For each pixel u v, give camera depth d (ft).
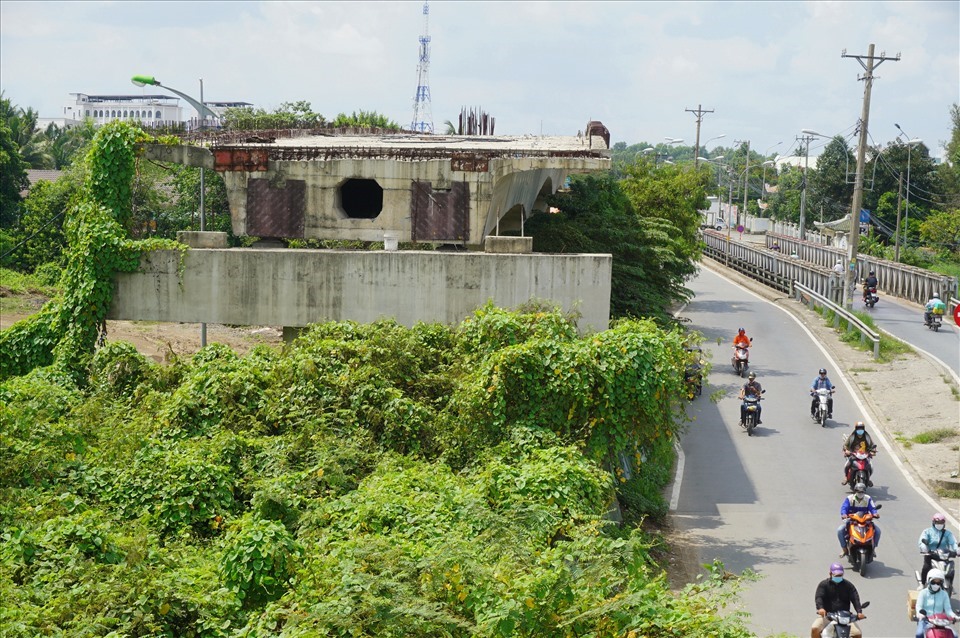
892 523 71.92
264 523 45.52
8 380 78.23
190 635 41.27
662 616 36.50
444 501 50.39
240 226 91.50
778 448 91.25
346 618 36.65
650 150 214.48
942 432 92.63
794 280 177.17
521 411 63.46
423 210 89.45
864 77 154.51
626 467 78.59
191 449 60.39
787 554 66.03
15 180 224.33
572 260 76.95
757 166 479.41
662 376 63.52
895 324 147.33
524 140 126.52
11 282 165.78
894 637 53.88
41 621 39.65
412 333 72.95
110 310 81.35
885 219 286.46
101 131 84.58
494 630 35.91
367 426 64.90
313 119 208.54
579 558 41.22
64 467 58.49
